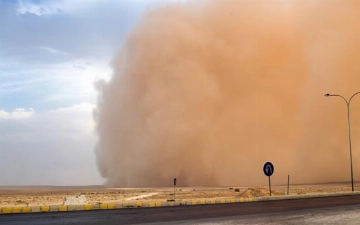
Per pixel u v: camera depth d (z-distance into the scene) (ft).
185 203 65.82
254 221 40.16
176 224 37.04
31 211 51.16
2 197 100.68
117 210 52.65
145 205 61.31
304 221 40.63
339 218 43.45
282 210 52.95
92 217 43.09
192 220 40.47
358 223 39.09
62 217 43.04
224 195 95.35
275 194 90.07
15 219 40.96
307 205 61.72
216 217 43.70
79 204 57.47
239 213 48.57
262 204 64.59
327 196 87.61
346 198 79.61
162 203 63.26
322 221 40.70
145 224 36.86
